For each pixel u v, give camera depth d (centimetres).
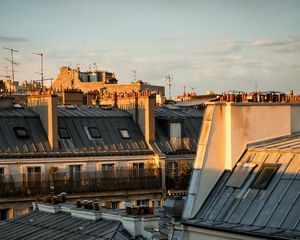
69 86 11150
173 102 9388
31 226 3584
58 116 6356
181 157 6631
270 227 1955
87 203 3481
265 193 2067
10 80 10131
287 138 2338
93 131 6412
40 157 5922
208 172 2247
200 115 7256
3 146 5850
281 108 2359
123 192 6175
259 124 2317
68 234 3234
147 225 3030
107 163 6250
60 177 5944
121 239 2986
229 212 2117
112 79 11531
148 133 6569
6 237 3519
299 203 1944
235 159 2267
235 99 2389
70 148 6141
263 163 2178
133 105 6769
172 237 2231
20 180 5762
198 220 2170
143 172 6334
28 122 6175
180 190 6456
